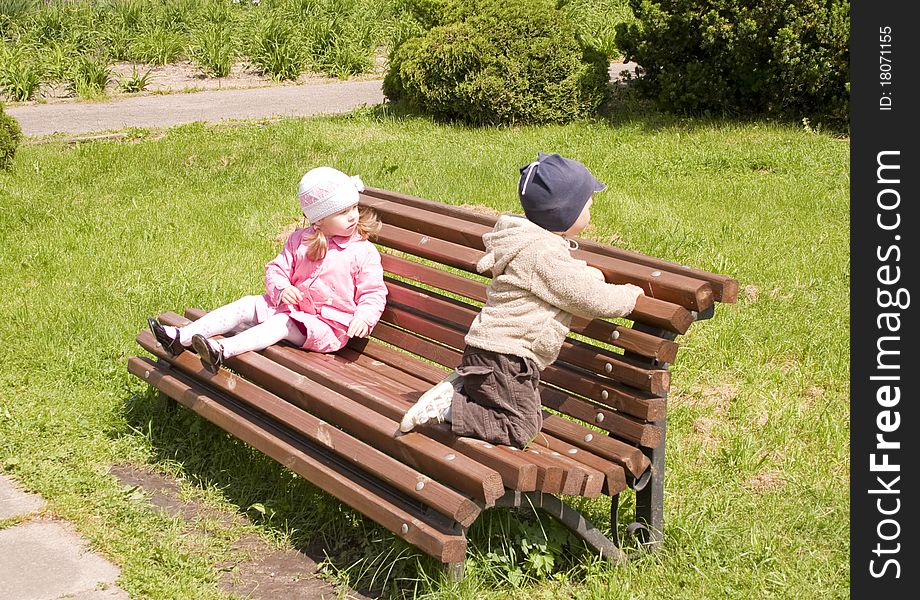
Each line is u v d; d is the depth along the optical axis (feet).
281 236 26.78
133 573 12.55
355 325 15.34
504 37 40.09
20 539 13.51
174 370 16.48
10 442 16.12
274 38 57.06
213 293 22.27
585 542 12.84
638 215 26.66
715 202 28.58
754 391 17.69
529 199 12.02
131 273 23.84
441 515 11.68
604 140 36.63
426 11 42.86
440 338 15.06
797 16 36.45
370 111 43.45
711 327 20.01
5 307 21.86
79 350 19.58
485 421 12.09
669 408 17.08
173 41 58.29
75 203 29.63
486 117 40.34
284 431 14.20
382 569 12.57
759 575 12.44
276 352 15.38
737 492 14.46
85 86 49.90
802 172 31.71
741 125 37.88
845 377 17.98
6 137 32.81
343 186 15.35
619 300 11.81
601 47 55.52
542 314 11.90
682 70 40.24
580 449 12.62
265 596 12.32
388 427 12.56
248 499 14.56
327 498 14.17
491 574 12.27
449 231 15.11
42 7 60.75
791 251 24.17
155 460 15.87
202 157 34.55
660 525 12.86
